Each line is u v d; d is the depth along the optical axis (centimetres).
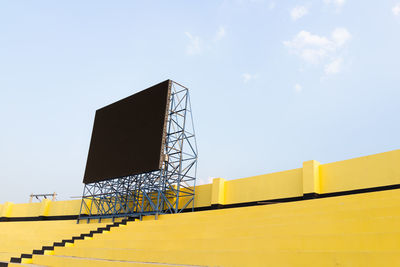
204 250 1216
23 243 2553
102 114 2952
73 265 1527
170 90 2422
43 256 1792
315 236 970
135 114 2591
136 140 2472
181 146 2455
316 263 858
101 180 2642
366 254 777
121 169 2503
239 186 2278
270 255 962
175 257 1230
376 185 1684
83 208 3127
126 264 1257
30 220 3572
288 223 1223
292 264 907
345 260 806
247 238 1141
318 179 1906
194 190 2420
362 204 1147
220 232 1330
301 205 1365
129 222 2012
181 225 1588
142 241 1502
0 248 2670
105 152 2728
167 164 2344
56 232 2567
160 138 2278
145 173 2342
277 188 2075
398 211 972
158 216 2089
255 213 1466
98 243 1759
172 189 2312
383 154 1698
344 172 1822
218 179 2355
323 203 1309
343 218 1080
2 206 3778
